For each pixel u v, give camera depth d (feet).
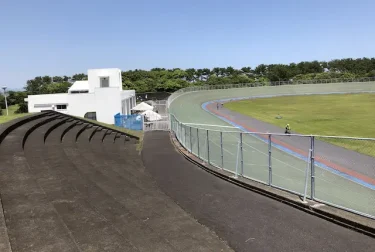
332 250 21.48
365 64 511.40
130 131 104.42
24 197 26.81
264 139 99.30
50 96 143.74
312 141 29.40
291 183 47.52
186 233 23.53
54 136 62.08
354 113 177.47
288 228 25.20
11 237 20.02
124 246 19.65
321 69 535.60
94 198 29.45
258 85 357.41
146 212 27.94
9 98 243.40
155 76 445.37
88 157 53.21
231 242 23.21
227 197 33.91
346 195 40.29
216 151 71.77
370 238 22.88
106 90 144.15
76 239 20.44
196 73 577.84
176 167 50.83
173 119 96.43
